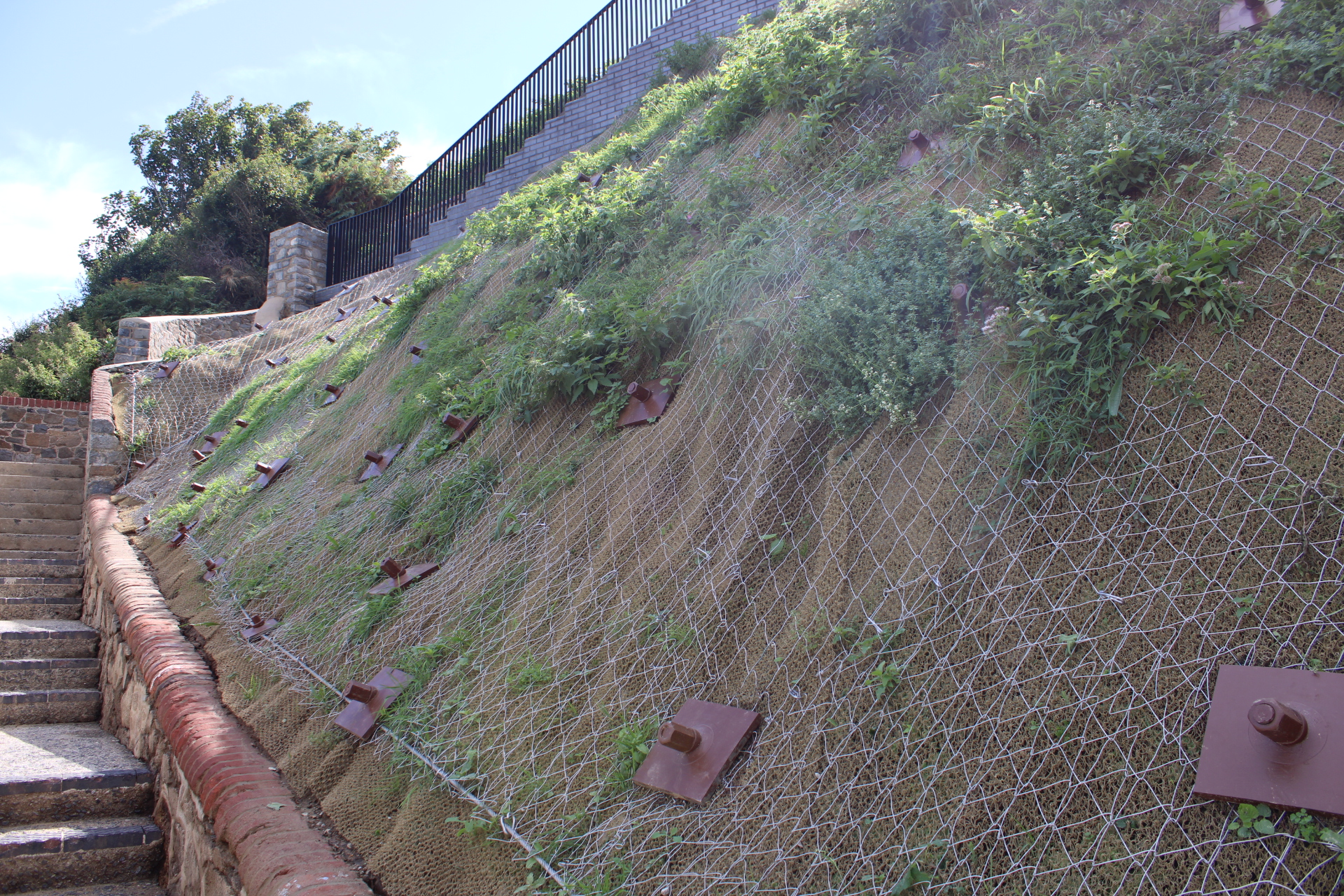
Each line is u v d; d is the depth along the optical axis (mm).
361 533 5207
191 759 3842
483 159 15547
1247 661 1822
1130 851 1727
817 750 2305
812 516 2943
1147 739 1845
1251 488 2031
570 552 3752
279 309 16969
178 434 12281
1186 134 2730
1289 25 2779
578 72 14344
